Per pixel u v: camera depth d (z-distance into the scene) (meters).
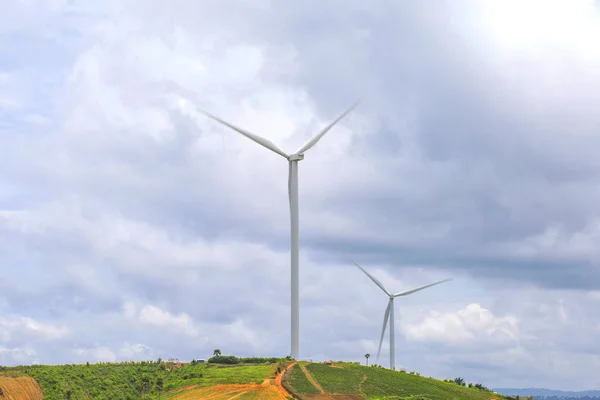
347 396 169.38
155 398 172.25
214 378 186.38
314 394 168.50
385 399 168.88
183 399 166.38
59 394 170.12
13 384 169.12
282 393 168.88
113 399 177.75
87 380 187.75
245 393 168.25
